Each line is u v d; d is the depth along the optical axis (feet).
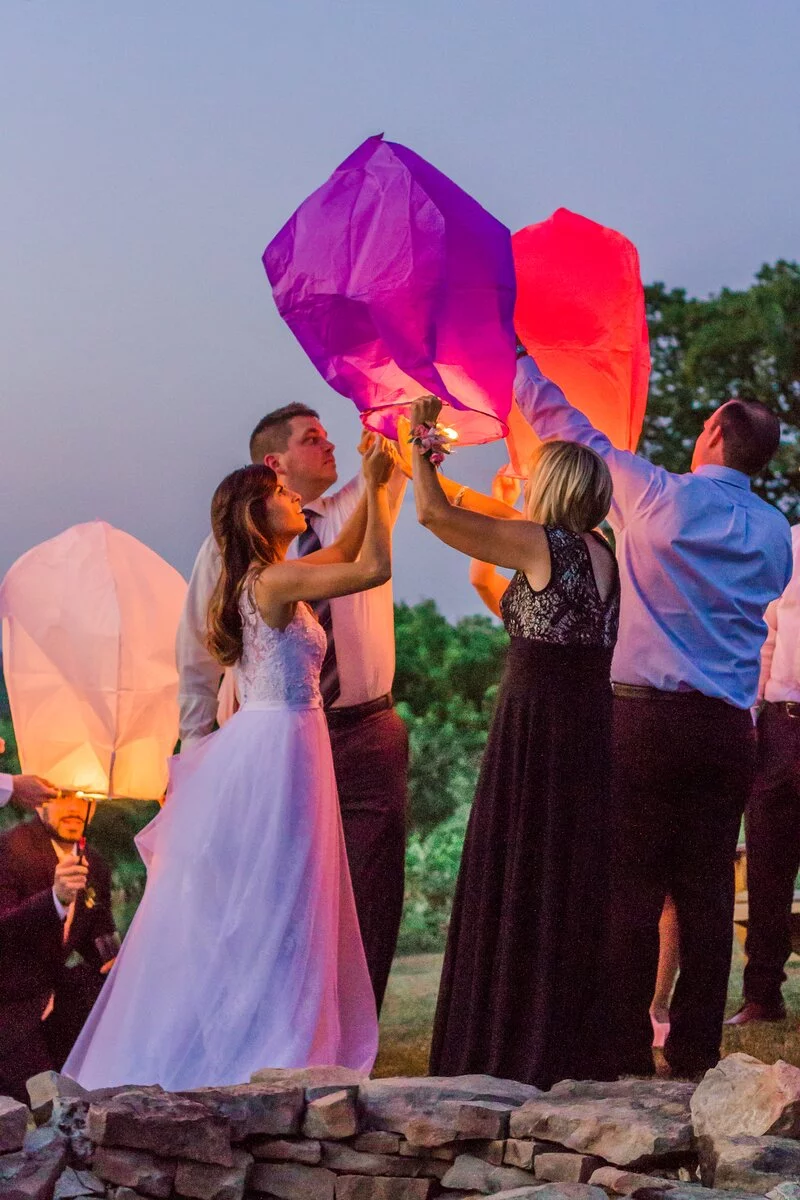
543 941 12.27
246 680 13.88
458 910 12.77
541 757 12.41
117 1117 10.61
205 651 14.83
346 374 12.89
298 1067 12.69
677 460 47.21
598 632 12.58
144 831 13.78
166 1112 10.75
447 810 33.35
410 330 12.14
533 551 12.45
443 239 12.12
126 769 14.85
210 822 13.44
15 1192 9.87
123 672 14.67
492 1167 10.56
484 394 12.60
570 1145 10.37
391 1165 10.85
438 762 33.96
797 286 47.03
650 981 14.60
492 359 12.49
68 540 15.16
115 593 14.79
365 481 13.69
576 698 12.44
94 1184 10.52
